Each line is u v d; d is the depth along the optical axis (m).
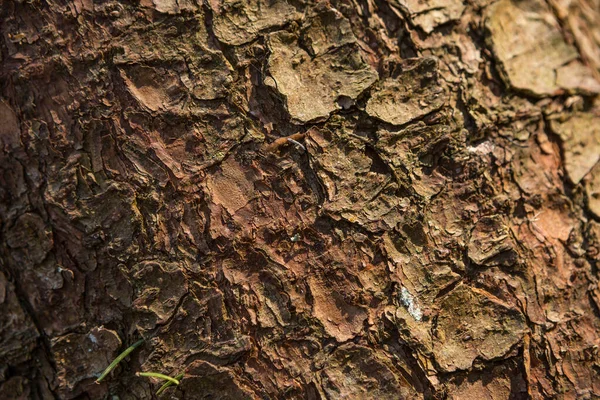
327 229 0.32
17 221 0.32
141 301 0.32
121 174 0.32
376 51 0.33
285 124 0.32
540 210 0.33
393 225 0.32
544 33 0.35
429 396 0.31
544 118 0.34
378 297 0.32
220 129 0.32
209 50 0.32
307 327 0.31
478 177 0.33
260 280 0.32
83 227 0.32
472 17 0.34
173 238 0.32
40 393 0.32
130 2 0.32
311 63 0.33
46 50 0.32
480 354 0.31
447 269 0.32
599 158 0.34
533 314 0.32
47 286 0.32
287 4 0.33
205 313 0.32
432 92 0.33
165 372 0.32
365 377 0.31
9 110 0.32
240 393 0.31
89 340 0.32
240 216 0.32
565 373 0.32
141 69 0.32
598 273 0.33
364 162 0.32
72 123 0.32
